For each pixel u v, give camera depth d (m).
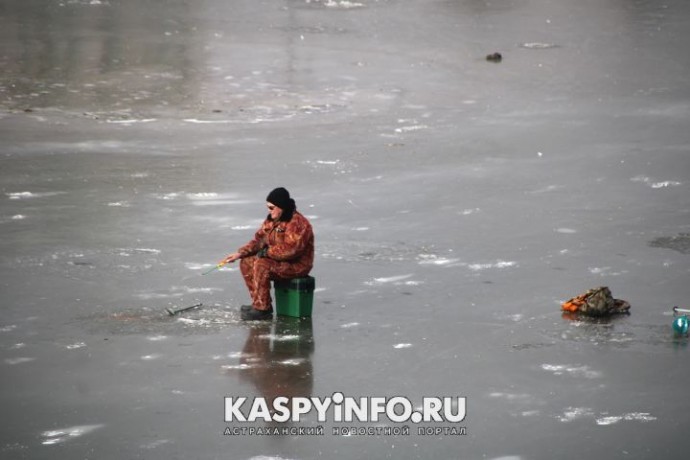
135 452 23.62
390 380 28.11
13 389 27.28
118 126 71.44
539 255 41.09
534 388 27.48
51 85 85.94
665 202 50.59
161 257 40.59
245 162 60.34
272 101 82.69
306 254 33.81
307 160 61.03
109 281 37.41
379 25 126.75
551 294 36.00
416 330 32.31
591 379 28.12
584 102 82.38
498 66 101.00
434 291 36.44
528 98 84.75
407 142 66.88
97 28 117.94
